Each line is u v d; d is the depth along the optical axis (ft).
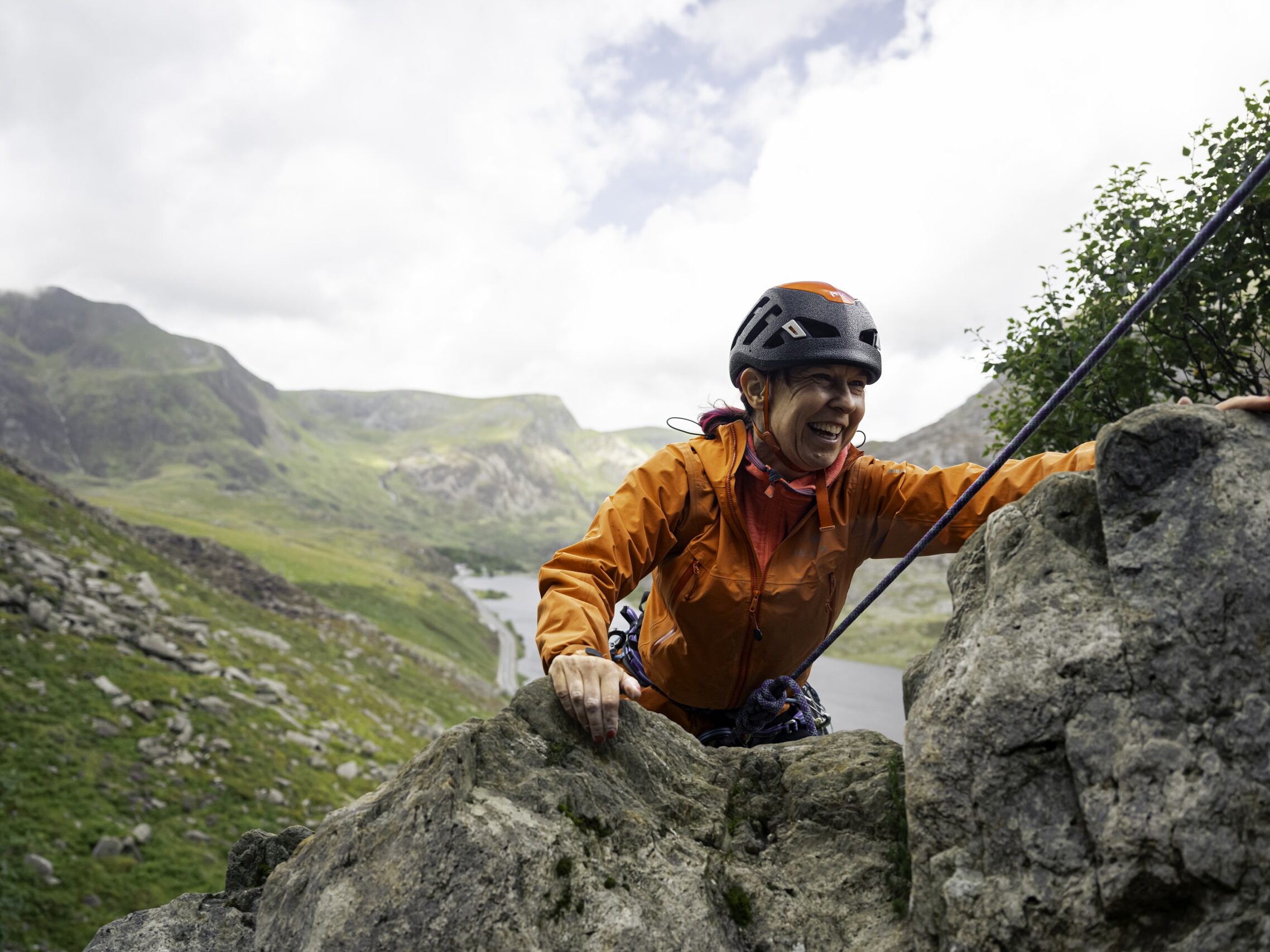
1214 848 6.20
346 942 7.71
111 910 97.60
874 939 8.07
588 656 8.86
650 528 10.07
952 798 7.61
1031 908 6.85
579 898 7.91
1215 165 19.61
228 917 10.30
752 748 10.23
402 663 272.31
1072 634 7.36
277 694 180.86
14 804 109.81
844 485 10.59
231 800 130.72
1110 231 21.75
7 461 255.50
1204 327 19.66
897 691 195.83
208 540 305.32
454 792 8.18
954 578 8.99
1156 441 7.41
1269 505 6.93
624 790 9.10
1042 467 9.75
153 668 163.43
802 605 10.44
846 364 9.72
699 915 8.11
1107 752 6.85
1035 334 23.15
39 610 160.97
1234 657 6.61
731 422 10.82
